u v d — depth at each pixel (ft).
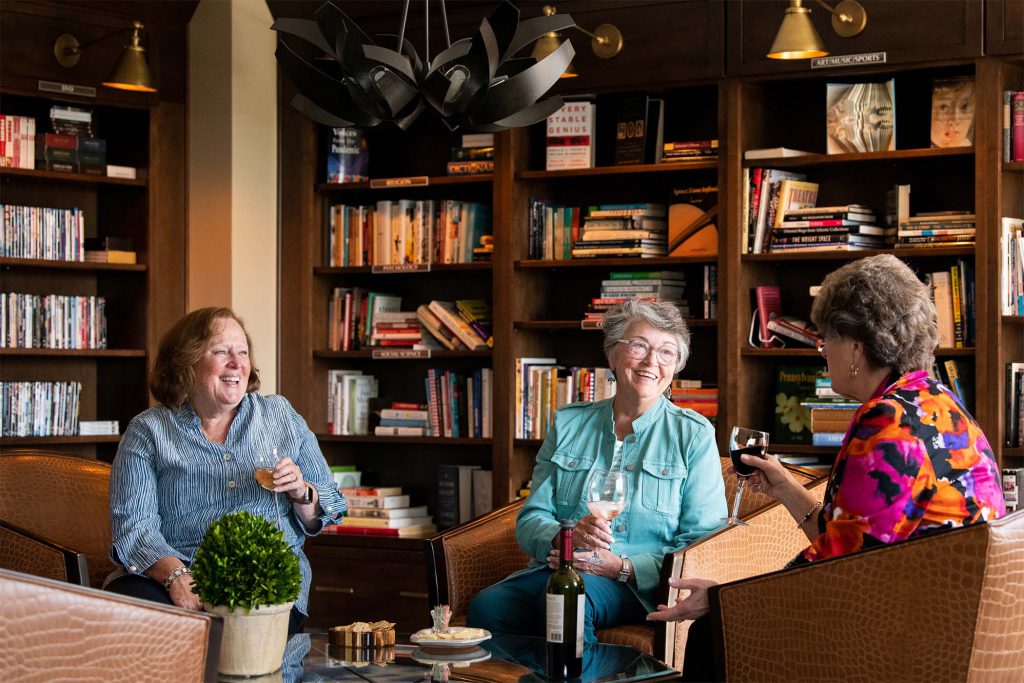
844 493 7.09
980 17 12.65
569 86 14.64
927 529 6.95
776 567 10.12
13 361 15.71
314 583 15.62
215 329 10.19
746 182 13.89
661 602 9.17
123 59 14.61
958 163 13.74
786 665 7.22
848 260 13.88
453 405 15.52
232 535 7.61
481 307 15.57
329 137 16.30
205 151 16.08
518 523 10.49
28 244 15.21
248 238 16.08
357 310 16.42
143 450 10.06
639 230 14.52
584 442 10.66
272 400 10.74
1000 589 6.53
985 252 12.66
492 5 14.90
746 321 13.97
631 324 10.43
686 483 10.19
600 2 14.44
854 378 7.48
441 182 15.55
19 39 14.87
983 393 12.64
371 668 8.09
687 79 14.05
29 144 15.20
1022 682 6.86
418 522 15.78
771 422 14.43
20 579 6.26
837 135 13.69
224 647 7.58
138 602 6.69
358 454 16.94
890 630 6.78
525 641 9.22
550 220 15.21
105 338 16.11
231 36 15.87
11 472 11.60
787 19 12.41
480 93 8.74
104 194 16.37
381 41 14.69
